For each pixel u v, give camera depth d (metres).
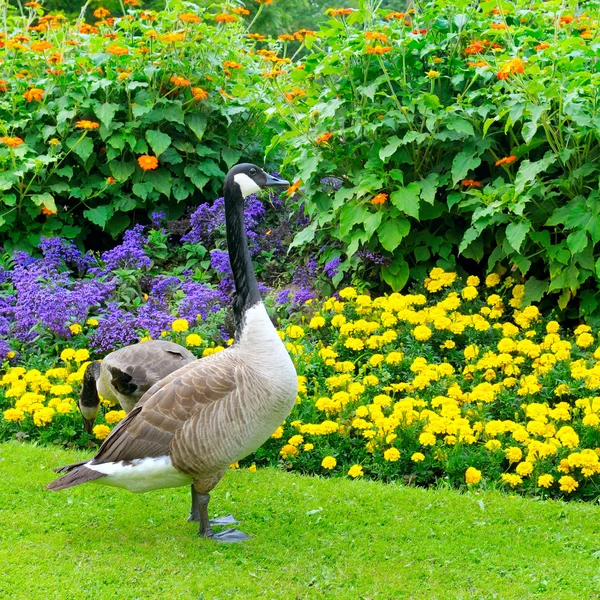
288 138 5.46
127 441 4.12
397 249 5.37
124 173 5.80
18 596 3.96
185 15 5.62
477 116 5.26
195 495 4.31
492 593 4.00
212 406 4.11
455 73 5.33
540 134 5.23
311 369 4.93
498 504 4.36
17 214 5.75
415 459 4.49
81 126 5.50
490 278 5.25
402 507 4.36
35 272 5.38
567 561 4.13
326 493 4.43
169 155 5.88
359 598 3.99
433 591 4.02
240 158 6.12
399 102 5.32
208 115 5.98
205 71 5.95
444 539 4.22
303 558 4.14
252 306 4.19
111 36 5.83
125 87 5.82
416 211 5.16
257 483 4.49
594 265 5.05
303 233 5.45
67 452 4.65
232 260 4.22
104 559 4.10
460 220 5.43
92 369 4.66
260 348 4.16
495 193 5.10
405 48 5.27
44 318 5.12
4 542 4.17
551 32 5.38
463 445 4.58
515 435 4.50
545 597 3.99
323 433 4.59
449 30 5.33
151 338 5.09
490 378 4.81
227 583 4.02
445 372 4.80
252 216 5.88
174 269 5.71
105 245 6.00
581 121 4.93
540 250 5.21
